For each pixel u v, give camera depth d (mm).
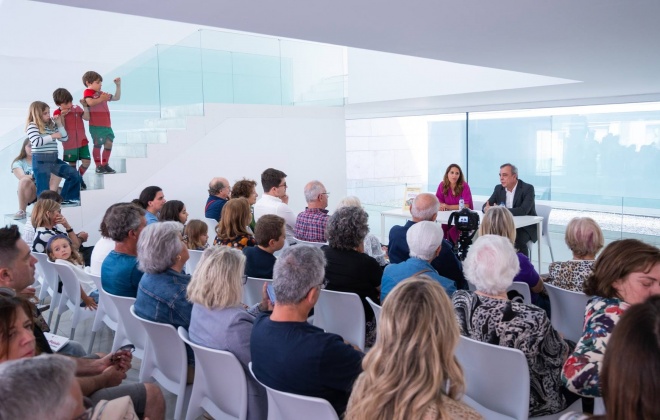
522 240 6039
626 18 3158
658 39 3830
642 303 1135
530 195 6289
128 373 3764
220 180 6160
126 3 2680
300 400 1832
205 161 7766
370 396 1382
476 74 7172
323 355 1889
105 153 6703
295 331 1957
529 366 2143
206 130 7734
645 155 7945
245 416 2264
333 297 3098
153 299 2686
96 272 4020
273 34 3619
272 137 8477
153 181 7270
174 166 7457
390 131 12016
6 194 6637
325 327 3273
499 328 2137
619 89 7082
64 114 6227
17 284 2471
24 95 8398
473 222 5090
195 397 2518
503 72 6910
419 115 10570
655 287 2018
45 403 1136
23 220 6039
